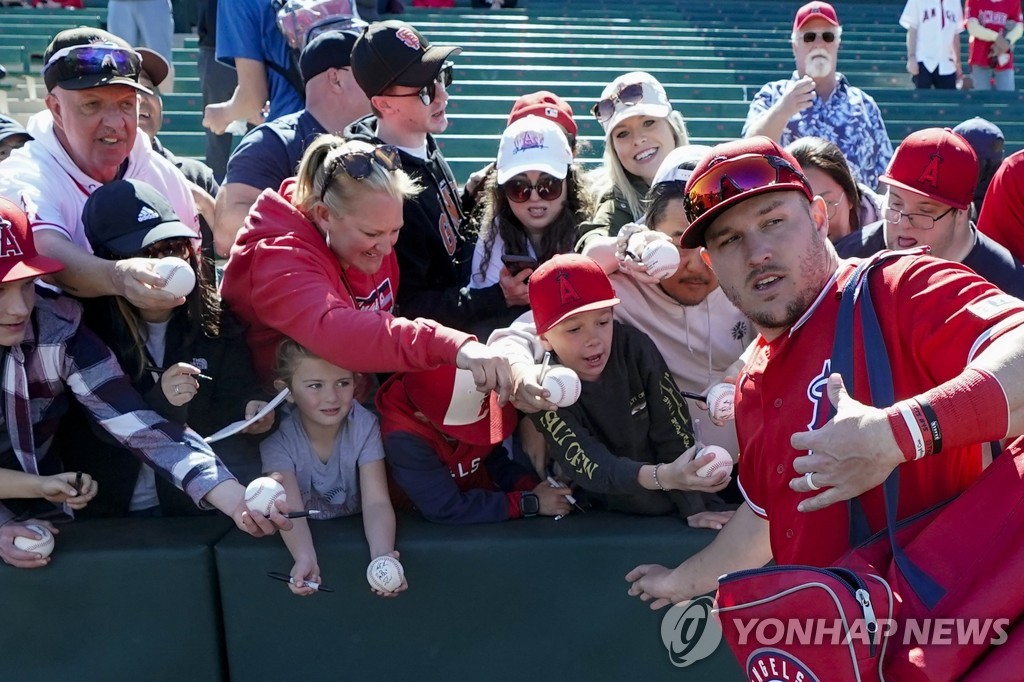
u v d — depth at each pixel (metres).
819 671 1.61
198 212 3.69
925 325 1.70
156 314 2.68
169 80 7.30
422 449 2.77
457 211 3.45
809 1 14.14
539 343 2.69
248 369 2.81
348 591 2.71
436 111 3.34
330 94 3.61
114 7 7.07
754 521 2.20
